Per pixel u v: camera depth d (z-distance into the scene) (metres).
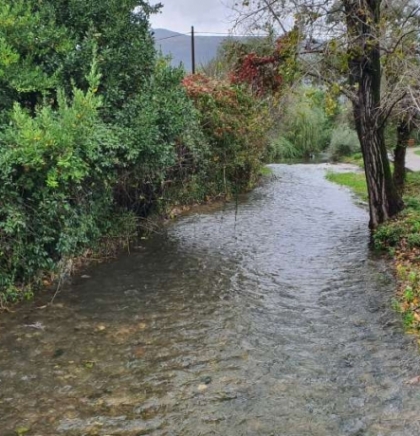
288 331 5.45
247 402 4.07
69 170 5.90
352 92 8.98
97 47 7.27
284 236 9.99
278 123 16.69
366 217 11.88
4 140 5.70
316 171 22.83
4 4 6.55
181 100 8.78
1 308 5.93
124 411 3.96
